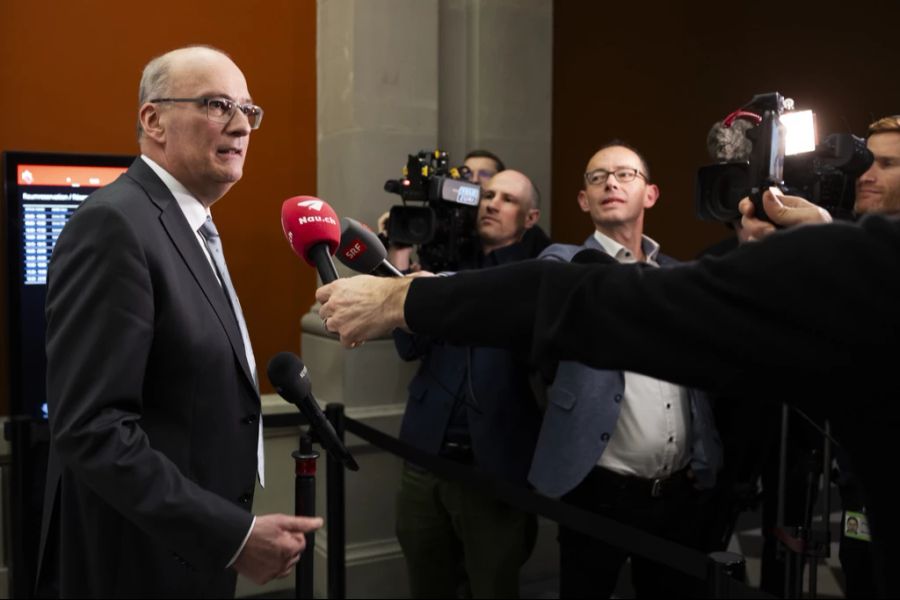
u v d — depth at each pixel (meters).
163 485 1.58
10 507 2.66
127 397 1.61
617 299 0.84
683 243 4.02
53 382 1.62
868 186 2.04
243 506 1.87
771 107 1.88
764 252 0.78
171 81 1.85
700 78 3.71
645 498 2.72
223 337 1.82
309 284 3.84
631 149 2.92
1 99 3.17
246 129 1.90
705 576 1.74
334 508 3.09
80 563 1.80
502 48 3.89
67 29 3.27
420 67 3.65
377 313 1.03
